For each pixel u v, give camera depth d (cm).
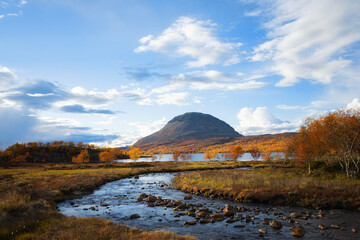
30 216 1472
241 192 2348
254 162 10744
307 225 1441
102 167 8794
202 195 2633
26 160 16538
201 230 1372
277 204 2066
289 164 7462
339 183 2595
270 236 1258
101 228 1212
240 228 1405
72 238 1027
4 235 1109
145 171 6328
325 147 4259
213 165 8531
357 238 1206
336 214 1683
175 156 15938
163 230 1323
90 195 2789
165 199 2405
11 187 2408
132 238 1064
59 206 2155
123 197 2636
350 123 3566
